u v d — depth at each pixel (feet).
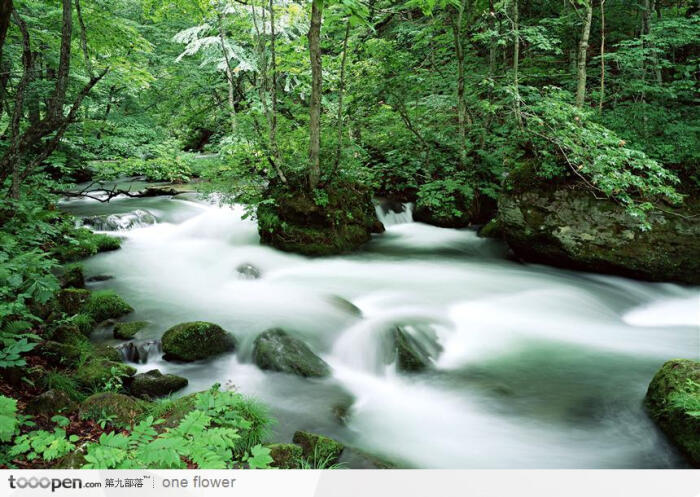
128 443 9.18
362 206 38.09
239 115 35.01
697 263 27.61
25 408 12.96
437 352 20.27
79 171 50.83
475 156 43.11
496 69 45.52
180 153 56.18
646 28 39.88
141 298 25.17
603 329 23.16
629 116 32.73
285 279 29.25
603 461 13.71
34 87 34.27
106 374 16.06
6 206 23.68
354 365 19.93
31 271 17.92
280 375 17.97
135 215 39.58
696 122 32.12
